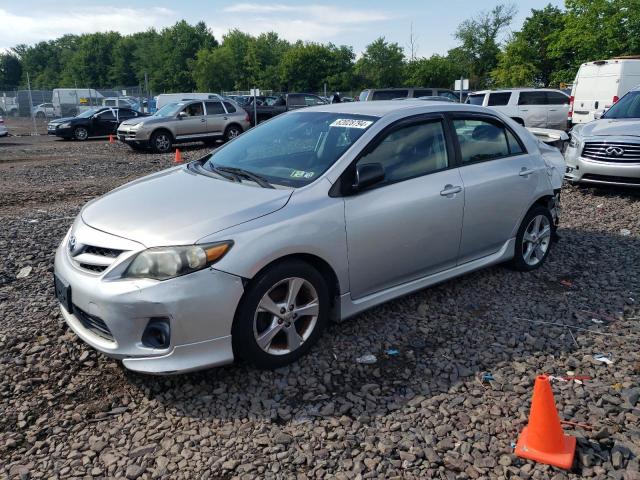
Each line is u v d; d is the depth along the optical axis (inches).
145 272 126.1
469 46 2672.2
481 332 165.2
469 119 191.6
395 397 132.8
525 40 2159.2
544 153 221.8
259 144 182.5
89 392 136.7
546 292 195.6
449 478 107.4
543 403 111.3
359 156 157.9
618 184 346.0
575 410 127.0
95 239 135.7
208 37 4111.7
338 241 148.6
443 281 183.3
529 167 205.0
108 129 997.2
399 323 169.9
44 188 425.4
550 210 219.5
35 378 141.4
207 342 129.7
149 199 150.7
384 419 124.7
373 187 158.4
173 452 115.0
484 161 191.9
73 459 113.8
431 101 193.5
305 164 160.4
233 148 188.4
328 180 151.6
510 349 155.0
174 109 762.2
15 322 171.0
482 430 120.7
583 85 735.7
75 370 145.5
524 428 119.0
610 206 329.4
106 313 127.2
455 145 183.3
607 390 134.3
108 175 506.0
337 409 128.6
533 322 171.8
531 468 109.6
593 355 152.0
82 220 148.9
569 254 237.5
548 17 2142.0
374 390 134.8
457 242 182.2
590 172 355.3
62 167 559.2
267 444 116.8
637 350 154.3
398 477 107.6
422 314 176.2
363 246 154.8
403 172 167.3
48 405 131.6
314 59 2915.8
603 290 197.8
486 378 140.3
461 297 189.9
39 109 1678.2
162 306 124.3
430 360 149.5
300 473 108.8
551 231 221.1
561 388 135.6
